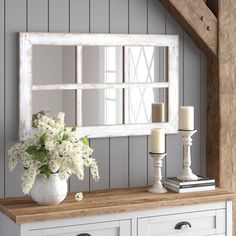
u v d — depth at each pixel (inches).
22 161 121.3
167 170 145.9
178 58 144.5
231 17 146.4
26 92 128.8
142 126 141.3
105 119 137.5
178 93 145.0
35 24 130.0
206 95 149.7
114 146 139.6
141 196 129.9
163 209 126.1
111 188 139.7
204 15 143.5
